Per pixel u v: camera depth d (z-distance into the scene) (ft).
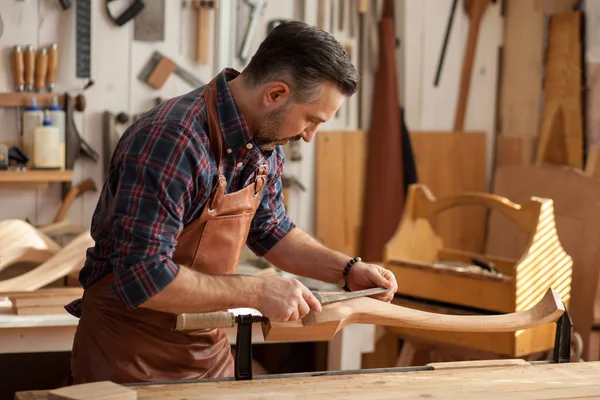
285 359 11.76
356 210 13.12
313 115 5.72
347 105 12.96
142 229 5.37
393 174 12.85
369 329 9.68
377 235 12.90
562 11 12.94
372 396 5.15
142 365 6.31
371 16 12.89
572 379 5.69
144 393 5.04
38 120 10.75
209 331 6.64
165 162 5.43
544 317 6.22
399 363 10.79
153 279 5.34
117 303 6.28
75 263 9.36
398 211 12.88
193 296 5.44
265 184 6.75
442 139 13.48
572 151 12.73
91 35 11.32
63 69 11.21
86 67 11.28
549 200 9.87
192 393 5.07
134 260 5.38
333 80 5.56
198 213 5.98
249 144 5.93
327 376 5.64
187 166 5.53
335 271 6.86
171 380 5.91
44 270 9.23
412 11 13.21
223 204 6.07
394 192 12.87
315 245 7.08
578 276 11.29
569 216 11.68
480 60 13.71
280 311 5.46
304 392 5.18
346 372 5.77
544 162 13.12
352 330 9.58
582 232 11.39
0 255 9.50
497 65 13.80
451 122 13.64
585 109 12.67
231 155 5.95
